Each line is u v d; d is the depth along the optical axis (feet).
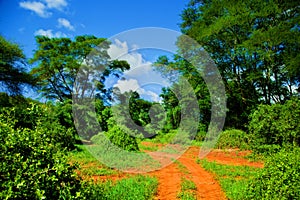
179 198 24.35
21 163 13.19
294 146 42.14
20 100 89.10
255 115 52.70
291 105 48.11
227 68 87.97
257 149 48.88
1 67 84.02
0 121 16.31
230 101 86.17
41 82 114.62
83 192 15.51
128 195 22.89
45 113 20.20
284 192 18.06
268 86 79.97
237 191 24.29
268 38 67.92
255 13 73.72
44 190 13.14
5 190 12.12
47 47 120.16
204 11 86.38
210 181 31.35
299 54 65.26
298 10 72.08
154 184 27.94
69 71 116.06
